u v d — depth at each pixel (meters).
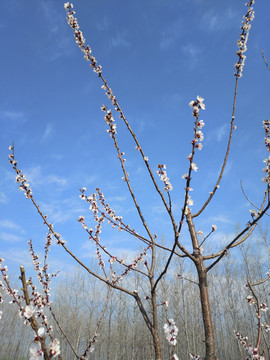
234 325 18.75
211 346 2.24
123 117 3.25
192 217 2.83
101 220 4.74
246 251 19.69
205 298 2.42
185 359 17.58
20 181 3.53
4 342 20.42
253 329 18.45
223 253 2.59
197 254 2.59
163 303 2.84
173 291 18.98
